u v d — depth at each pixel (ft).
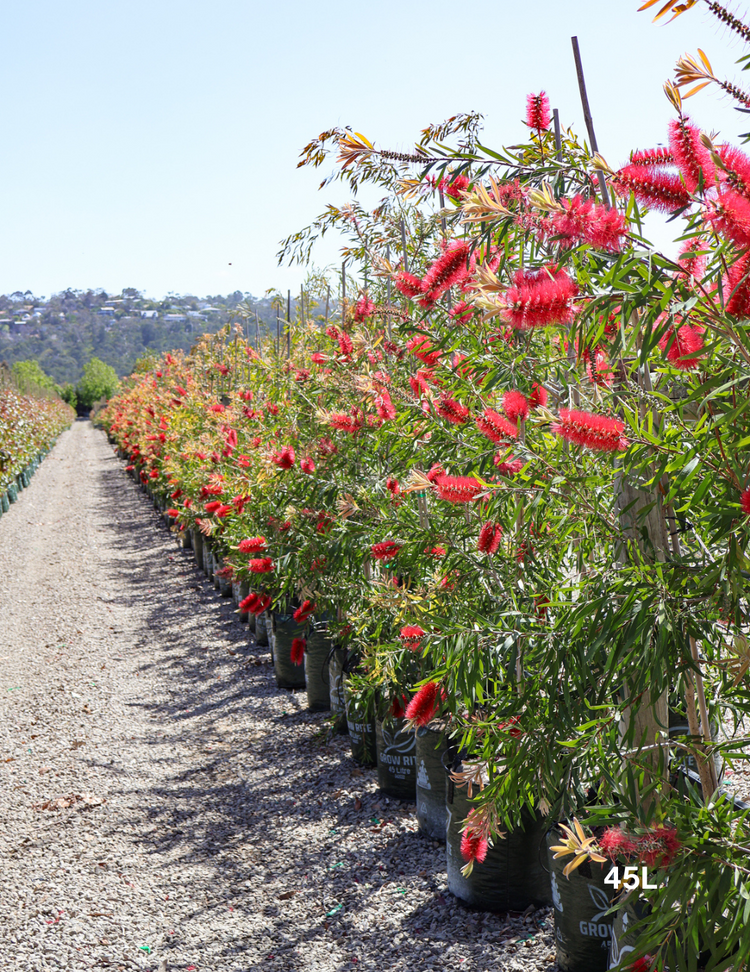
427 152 6.99
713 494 5.44
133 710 19.76
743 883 4.96
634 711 5.44
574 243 5.28
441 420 9.10
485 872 10.00
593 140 6.42
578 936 8.32
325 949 9.98
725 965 5.04
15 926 10.90
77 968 9.93
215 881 11.91
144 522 50.55
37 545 43.93
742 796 9.79
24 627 28.14
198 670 22.52
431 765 12.10
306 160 9.07
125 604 30.81
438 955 9.46
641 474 5.76
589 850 5.46
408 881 11.23
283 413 17.26
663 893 5.21
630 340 5.29
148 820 14.07
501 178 6.58
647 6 4.65
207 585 32.96
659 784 5.61
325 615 18.31
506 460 7.11
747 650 5.01
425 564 10.64
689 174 4.25
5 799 15.16
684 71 4.41
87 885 11.94
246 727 18.11
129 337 488.44
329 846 12.57
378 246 13.33
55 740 18.02
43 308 580.71
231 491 20.25
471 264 6.41
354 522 11.96
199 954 10.12
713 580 4.99
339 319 18.16
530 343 8.45
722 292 4.52
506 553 9.02
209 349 40.86
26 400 84.79
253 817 13.88
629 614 5.33
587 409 7.30
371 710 14.26
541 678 6.38
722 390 4.59
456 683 7.14
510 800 6.43
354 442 13.65
